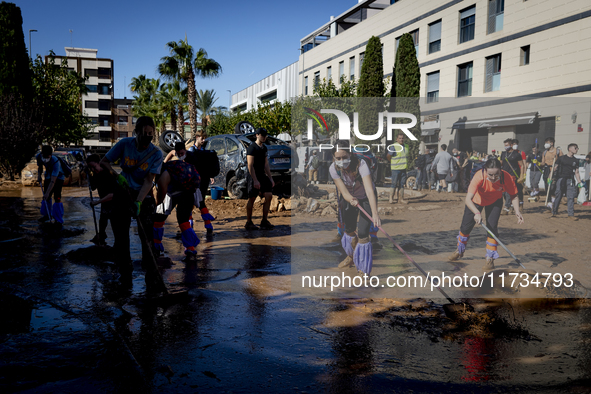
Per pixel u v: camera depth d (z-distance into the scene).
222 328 3.08
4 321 3.01
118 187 4.11
